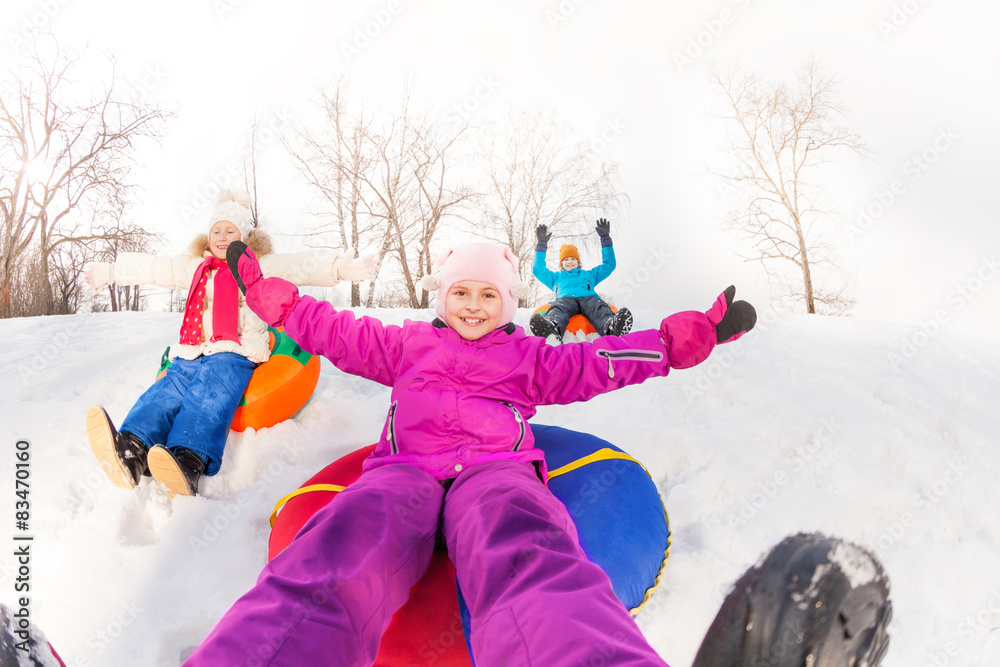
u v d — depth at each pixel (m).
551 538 1.46
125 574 2.23
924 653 2.28
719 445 3.14
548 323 5.36
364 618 1.37
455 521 1.69
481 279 2.28
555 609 1.19
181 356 3.02
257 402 3.04
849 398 3.88
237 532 2.45
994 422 3.81
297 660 1.18
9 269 16.12
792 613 1.92
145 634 1.98
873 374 4.30
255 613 1.22
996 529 2.80
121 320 6.62
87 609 2.08
